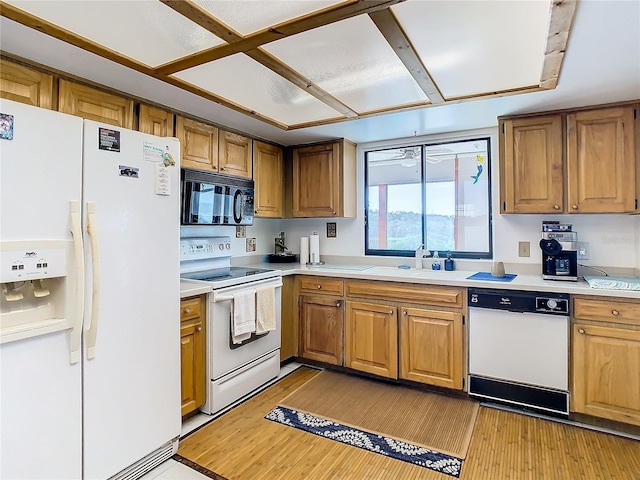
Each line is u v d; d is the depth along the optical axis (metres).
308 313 3.29
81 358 1.56
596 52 1.73
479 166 3.18
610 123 2.42
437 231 3.38
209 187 2.70
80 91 2.04
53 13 1.43
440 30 1.56
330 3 1.37
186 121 2.65
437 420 2.37
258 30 1.56
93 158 1.60
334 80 2.09
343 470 1.89
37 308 1.46
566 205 2.54
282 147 3.76
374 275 2.94
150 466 1.87
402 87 2.19
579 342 2.27
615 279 2.49
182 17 1.46
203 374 2.41
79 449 1.56
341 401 2.64
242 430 2.26
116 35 1.60
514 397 2.46
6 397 1.35
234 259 3.53
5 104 1.34
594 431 2.21
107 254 1.66
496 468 1.89
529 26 1.53
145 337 1.83
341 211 3.49
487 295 2.52
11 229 1.35
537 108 2.54
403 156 3.52
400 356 2.85
